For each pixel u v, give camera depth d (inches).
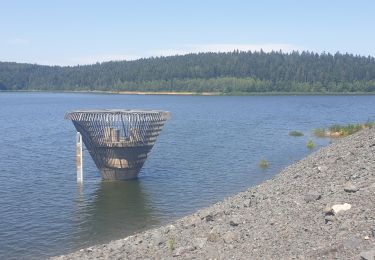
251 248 547.5
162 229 736.3
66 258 654.5
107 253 641.0
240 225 645.3
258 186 1019.9
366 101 7081.7
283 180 972.6
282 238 560.7
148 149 1392.7
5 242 836.6
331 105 5969.5
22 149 2081.7
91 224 944.3
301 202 690.8
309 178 873.5
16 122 3636.8
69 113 1330.0
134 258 590.9
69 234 880.9
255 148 2043.6
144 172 1507.1
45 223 954.1
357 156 919.0
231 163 1660.9
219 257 534.6
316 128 2849.4
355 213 575.8
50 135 2682.1
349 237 509.4
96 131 1346.0
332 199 655.1
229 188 1251.8
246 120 3671.3
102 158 1360.7
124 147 1344.7
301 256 490.9
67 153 1955.0
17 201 1139.9
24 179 1413.6
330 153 1094.4
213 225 679.1
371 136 1110.4
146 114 1348.4
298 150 1973.4
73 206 1090.1
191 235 650.2
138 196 1177.4
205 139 2389.3
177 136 2524.6
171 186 1289.4
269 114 4362.7
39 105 6289.4
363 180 721.0
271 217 651.5
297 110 4953.3
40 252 785.6
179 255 565.6
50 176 1459.2
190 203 1099.3
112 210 1048.2
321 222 583.5
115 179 1378.0
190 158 1780.3
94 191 1242.0
